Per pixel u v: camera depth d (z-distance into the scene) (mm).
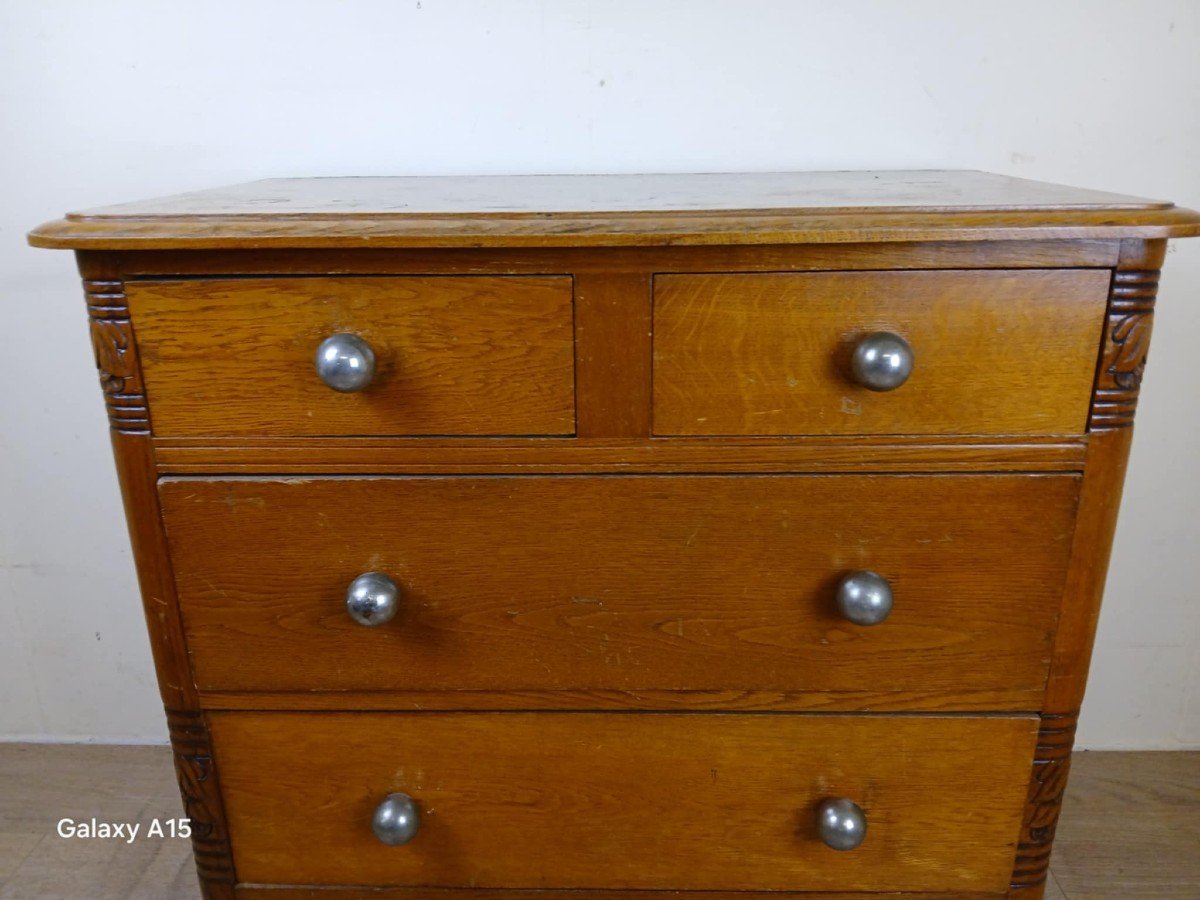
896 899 813
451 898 826
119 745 1378
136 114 1110
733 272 637
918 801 778
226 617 739
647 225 618
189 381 677
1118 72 1065
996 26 1059
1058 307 638
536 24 1074
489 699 759
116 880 1111
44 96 1103
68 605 1320
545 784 785
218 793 796
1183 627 1275
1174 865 1117
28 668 1351
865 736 759
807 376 661
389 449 690
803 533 700
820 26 1067
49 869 1127
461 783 787
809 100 1093
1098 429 668
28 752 1356
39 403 1222
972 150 1104
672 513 698
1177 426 1188
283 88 1103
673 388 667
